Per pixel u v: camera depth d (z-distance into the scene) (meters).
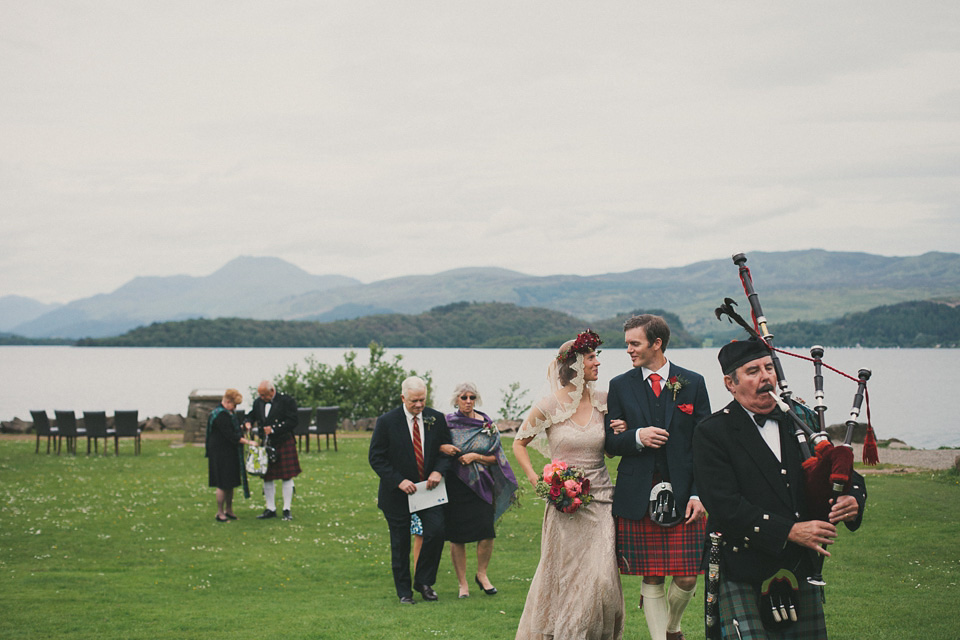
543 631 5.50
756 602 3.99
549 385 5.80
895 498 12.09
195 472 17.48
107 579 8.81
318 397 27.75
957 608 6.50
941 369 87.25
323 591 8.39
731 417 4.15
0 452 21.05
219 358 145.12
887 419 34.84
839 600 6.84
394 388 28.48
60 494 14.48
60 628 6.72
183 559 9.89
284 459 12.48
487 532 8.20
